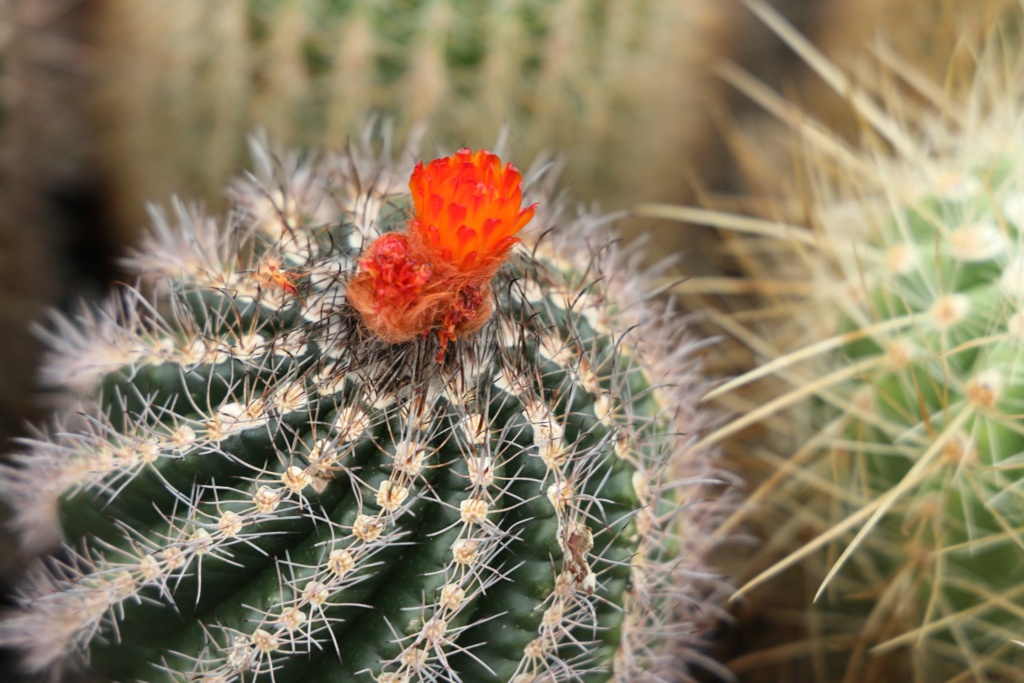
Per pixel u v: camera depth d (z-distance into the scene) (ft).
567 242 1.57
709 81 2.20
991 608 1.59
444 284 1.42
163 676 1.45
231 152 1.87
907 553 1.61
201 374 1.45
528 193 1.61
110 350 1.51
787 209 1.93
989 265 1.60
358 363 1.43
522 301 1.45
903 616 1.63
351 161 1.60
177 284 1.52
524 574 1.42
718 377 1.78
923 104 2.03
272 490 1.41
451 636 1.41
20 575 1.79
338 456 1.41
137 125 1.92
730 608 1.76
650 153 1.96
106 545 1.45
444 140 1.83
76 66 2.05
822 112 2.26
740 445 1.76
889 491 1.60
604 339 1.51
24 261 1.93
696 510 1.59
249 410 1.42
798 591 1.71
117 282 1.55
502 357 1.44
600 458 1.46
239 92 1.84
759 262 2.00
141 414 1.47
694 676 1.78
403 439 1.41
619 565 1.47
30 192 1.95
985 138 1.70
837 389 1.66
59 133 2.06
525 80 1.85
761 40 2.59
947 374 1.57
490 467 1.41
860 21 2.17
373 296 1.42
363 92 1.82
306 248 1.50
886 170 1.73
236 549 1.41
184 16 1.83
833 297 1.70
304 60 1.82
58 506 1.50
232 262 1.52
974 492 1.57
